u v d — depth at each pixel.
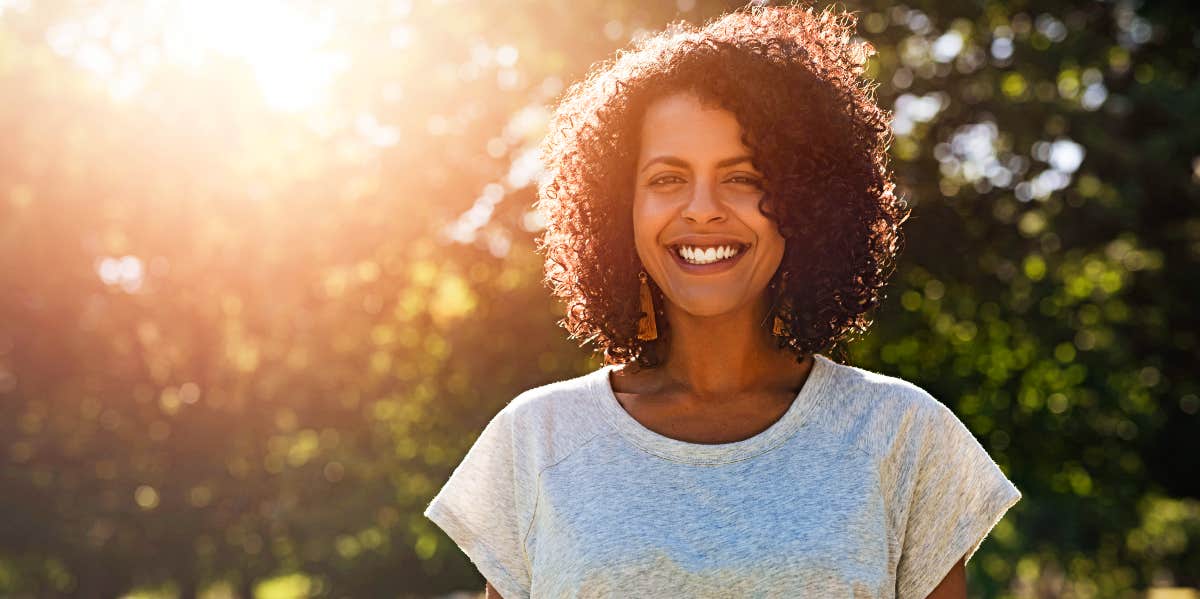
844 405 2.21
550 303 12.21
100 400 13.85
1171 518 17.05
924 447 2.20
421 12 12.12
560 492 2.21
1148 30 12.74
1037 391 13.27
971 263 11.97
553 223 2.51
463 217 12.58
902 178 11.67
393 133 12.35
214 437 13.71
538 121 12.25
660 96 2.24
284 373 13.36
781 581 2.07
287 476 13.60
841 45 2.50
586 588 2.12
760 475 2.15
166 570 14.38
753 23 2.44
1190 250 12.97
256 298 12.96
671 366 2.32
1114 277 13.19
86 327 13.56
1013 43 12.12
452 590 15.73
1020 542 15.16
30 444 13.73
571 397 2.32
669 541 2.10
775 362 2.30
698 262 2.21
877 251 2.35
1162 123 12.22
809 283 2.25
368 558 14.80
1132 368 13.39
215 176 12.67
